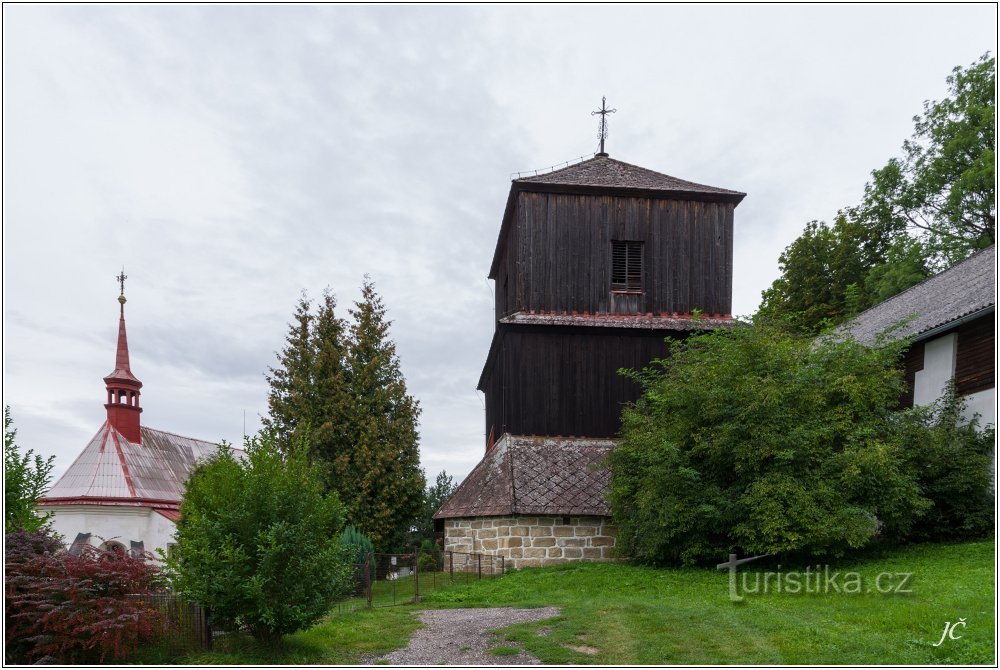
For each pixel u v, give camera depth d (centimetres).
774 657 828
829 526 1294
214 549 925
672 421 1551
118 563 912
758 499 1347
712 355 1639
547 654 904
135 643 902
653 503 1457
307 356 2577
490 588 1512
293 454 1052
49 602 860
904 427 1538
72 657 895
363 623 1162
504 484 1881
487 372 2639
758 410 1409
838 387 1459
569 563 1761
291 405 2512
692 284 2162
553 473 1916
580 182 2139
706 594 1245
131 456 3128
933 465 1523
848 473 1340
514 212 2238
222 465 999
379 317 2730
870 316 2367
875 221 3192
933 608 950
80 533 2781
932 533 1538
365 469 2456
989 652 780
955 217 2831
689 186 2208
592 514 1802
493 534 1842
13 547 953
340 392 2514
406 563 1945
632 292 2139
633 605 1130
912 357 1855
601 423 2070
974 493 1495
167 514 2908
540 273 2117
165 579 955
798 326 3112
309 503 979
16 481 1097
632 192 2150
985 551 1341
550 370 2080
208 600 900
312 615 927
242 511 930
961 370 1680
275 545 904
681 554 1486
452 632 1072
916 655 794
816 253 3422
